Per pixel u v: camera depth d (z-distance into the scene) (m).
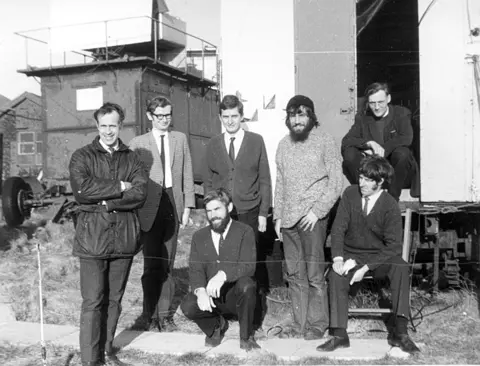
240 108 4.31
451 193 4.49
